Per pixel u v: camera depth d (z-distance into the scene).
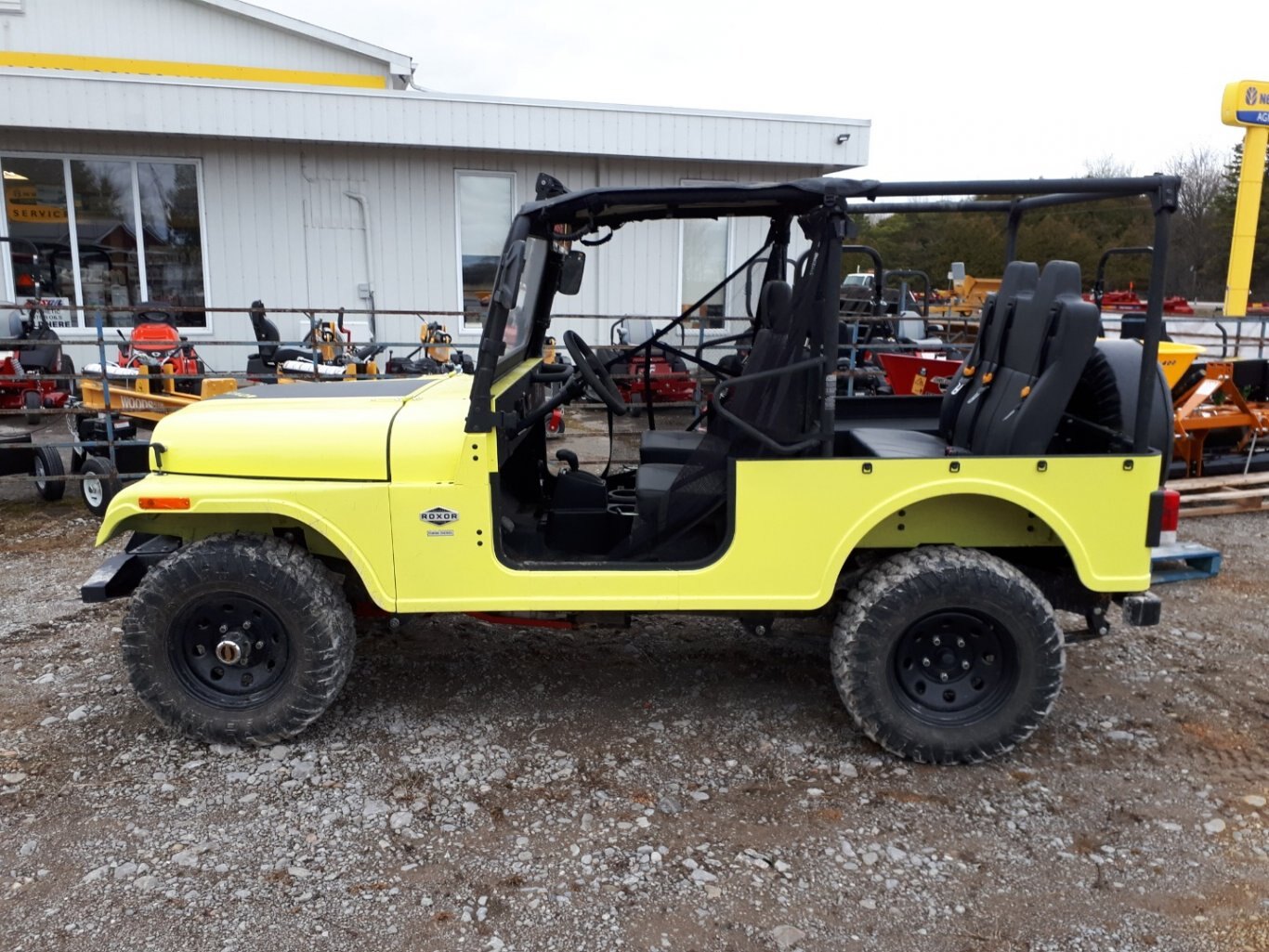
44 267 10.10
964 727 3.26
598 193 3.13
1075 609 3.46
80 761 3.28
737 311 5.06
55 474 6.73
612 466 5.89
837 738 3.50
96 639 4.34
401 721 3.59
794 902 2.60
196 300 10.56
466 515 3.21
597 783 3.18
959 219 28.84
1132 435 3.28
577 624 3.46
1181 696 3.89
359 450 3.21
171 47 12.14
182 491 3.20
